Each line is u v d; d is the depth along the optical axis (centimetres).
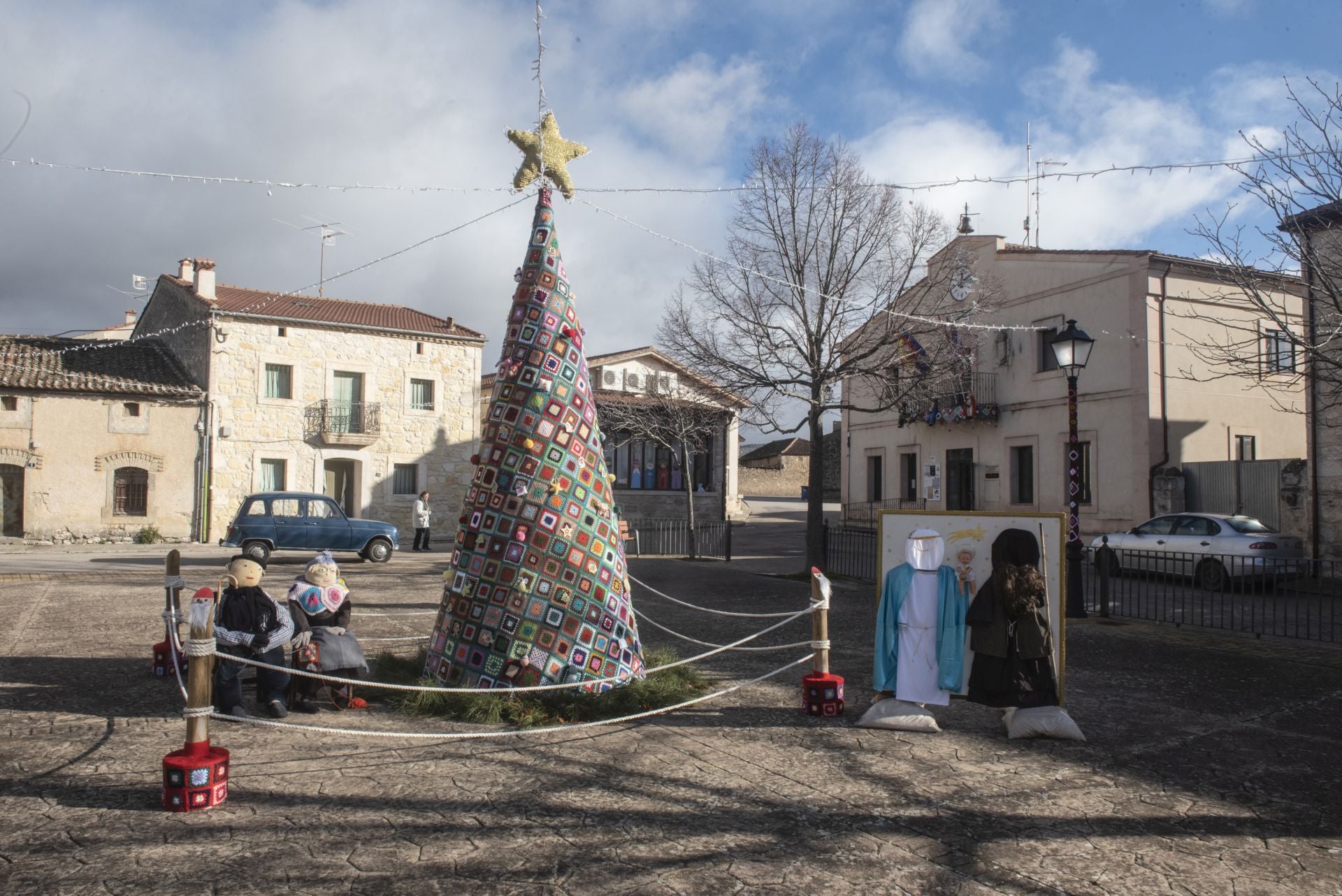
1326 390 1670
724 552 2225
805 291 1611
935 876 377
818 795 473
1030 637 582
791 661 843
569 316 681
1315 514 1680
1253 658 891
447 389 3059
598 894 356
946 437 2692
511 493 646
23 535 2503
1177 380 2091
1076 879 377
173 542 2641
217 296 2892
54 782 477
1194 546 1625
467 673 638
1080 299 2245
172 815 432
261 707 631
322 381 2853
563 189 715
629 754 540
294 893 351
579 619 643
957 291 2323
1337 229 1016
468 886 361
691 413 2455
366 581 1595
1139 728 618
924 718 600
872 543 1577
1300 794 487
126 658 820
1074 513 1185
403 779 491
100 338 3747
